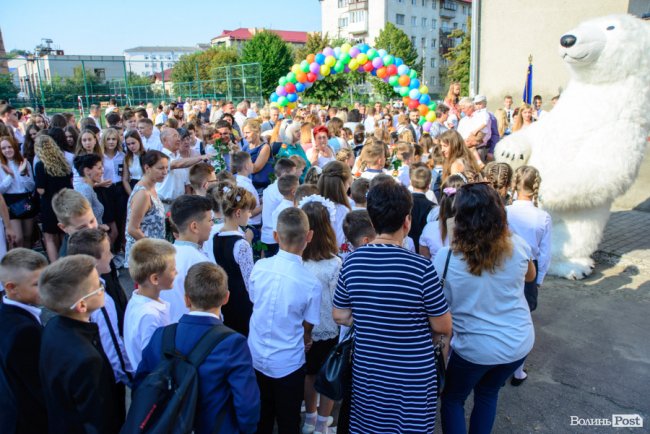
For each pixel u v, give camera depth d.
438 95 52.75
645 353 3.93
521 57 10.03
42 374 1.96
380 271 2.12
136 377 2.07
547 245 3.33
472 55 10.77
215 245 3.06
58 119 7.08
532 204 3.40
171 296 2.70
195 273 2.07
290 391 2.60
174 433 1.76
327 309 2.93
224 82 25.08
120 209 5.96
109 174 5.80
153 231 3.95
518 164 5.40
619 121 4.93
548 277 5.54
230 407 1.99
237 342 2.00
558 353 3.97
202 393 1.91
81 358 1.93
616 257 5.99
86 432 1.94
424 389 2.12
